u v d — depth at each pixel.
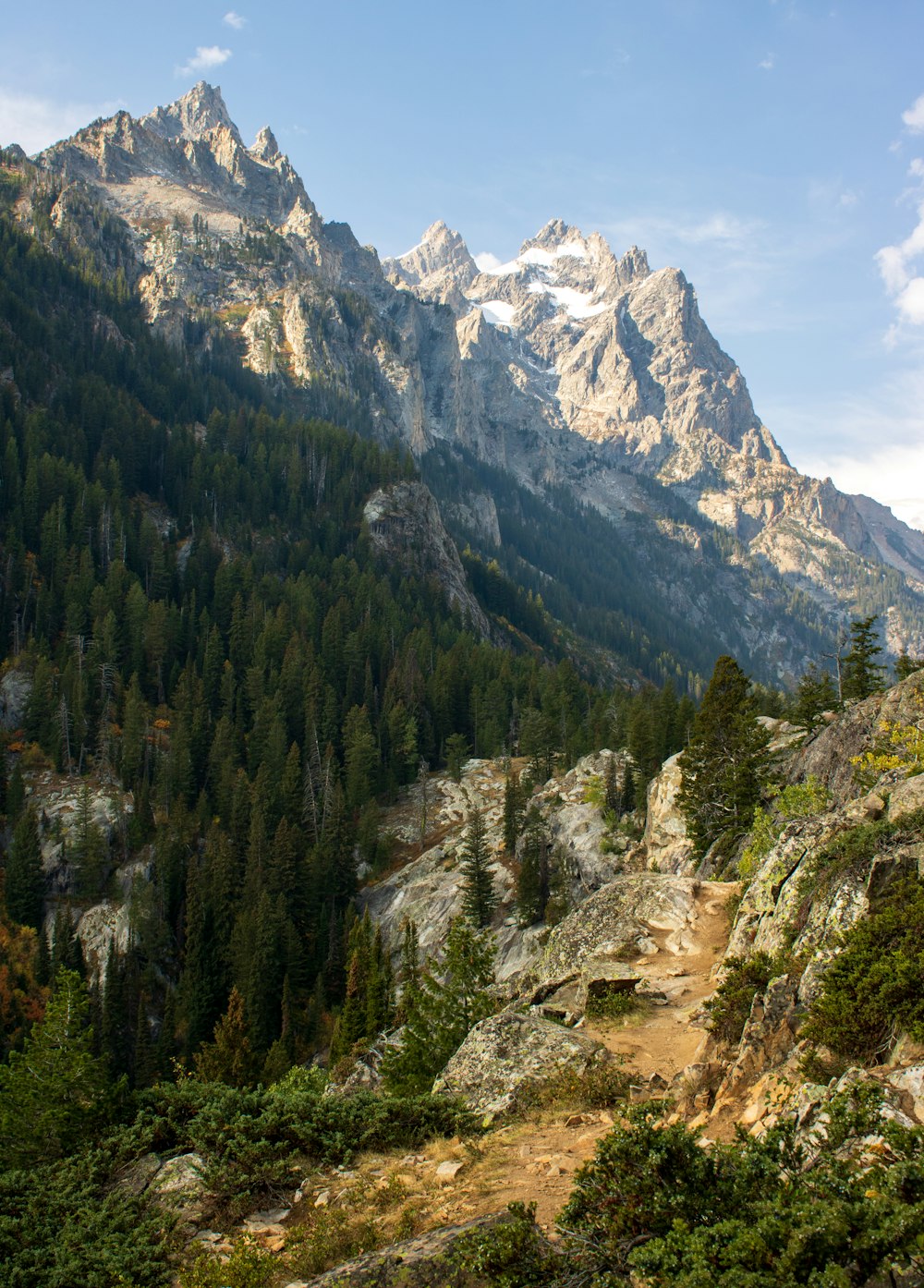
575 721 136.62
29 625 145.88
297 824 106.56
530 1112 19.34
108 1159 21.23
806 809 36.06
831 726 44.59
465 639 169.38
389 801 119.81
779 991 18.22
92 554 162.62
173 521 186.50
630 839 75.00
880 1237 8.76
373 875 101.75
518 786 96.62
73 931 95.38
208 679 136.62
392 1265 11.92
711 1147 11.80
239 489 195.38
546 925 70.62
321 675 134.88
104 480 179.62
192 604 152.62
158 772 119.50
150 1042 83.12
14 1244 17.73
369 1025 53.31
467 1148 17.48
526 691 149.00
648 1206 10.93
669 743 94.69
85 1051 29.28
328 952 89.31
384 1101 20.14
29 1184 20.33
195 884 97.44
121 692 132.50
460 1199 14.78
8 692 131.00
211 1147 19.44
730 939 27.20
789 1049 16.69
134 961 94.62
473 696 140.25
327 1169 18.64
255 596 155.75
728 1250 9.39
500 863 87.56
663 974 28.48
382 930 87.50
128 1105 25.70
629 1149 11.55
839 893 19.50
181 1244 16.81
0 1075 28.89
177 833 108.94
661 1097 18.58
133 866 107.19
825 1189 9.91
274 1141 19.58
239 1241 15.26
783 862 25.00
